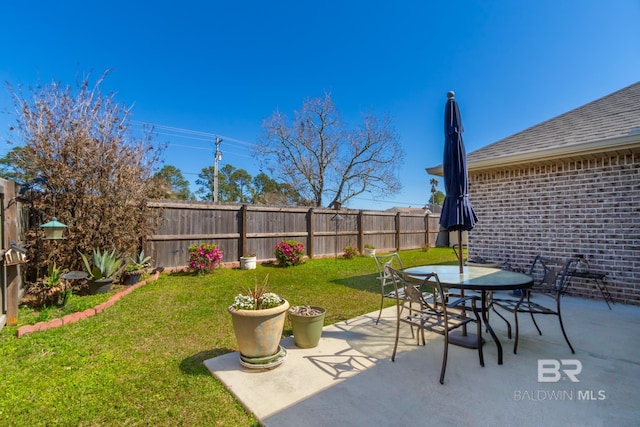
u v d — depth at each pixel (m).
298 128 19.11
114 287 5.89
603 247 5.18
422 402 2.33
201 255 7.28
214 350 3.28
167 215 7.65
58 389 2.51
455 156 3.71
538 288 3.52
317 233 10.51
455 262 9.83
